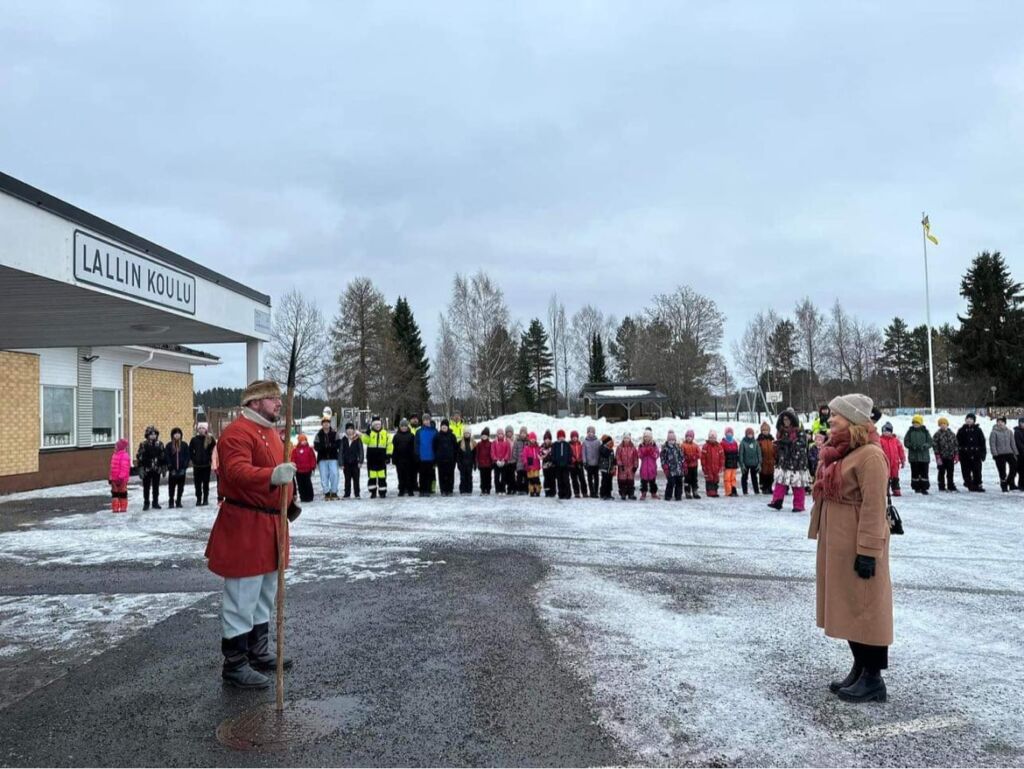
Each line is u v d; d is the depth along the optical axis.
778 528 10.99
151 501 16.38
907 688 4.32
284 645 5.28
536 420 32.44
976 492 15.77
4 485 18.02
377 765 3.38
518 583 7.24
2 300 9.71
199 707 4.12
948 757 3.43
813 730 3.74
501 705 4.10
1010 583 7.07
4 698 4.29
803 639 5.32
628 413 41.75
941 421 16.19
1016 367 51.94
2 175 7.21
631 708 4.04
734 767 3.34
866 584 4.08
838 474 4.22
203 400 53.56
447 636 5.45
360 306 54.88
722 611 6.14
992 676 4.52
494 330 55.78
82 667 4.83
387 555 8.81
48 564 8.51
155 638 5.48
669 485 15.09
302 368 46.84
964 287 55.56
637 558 8.55
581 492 16.22
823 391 63.50
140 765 3.40
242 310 13.78
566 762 3.40
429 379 65.69
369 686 4.43
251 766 3.37
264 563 4.43
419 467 16.38
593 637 5.39
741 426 30.06
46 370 20.38
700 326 61.41
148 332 13.59
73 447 21.31
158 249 10.52
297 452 15.16
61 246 8.20
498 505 14.30
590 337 80.69
